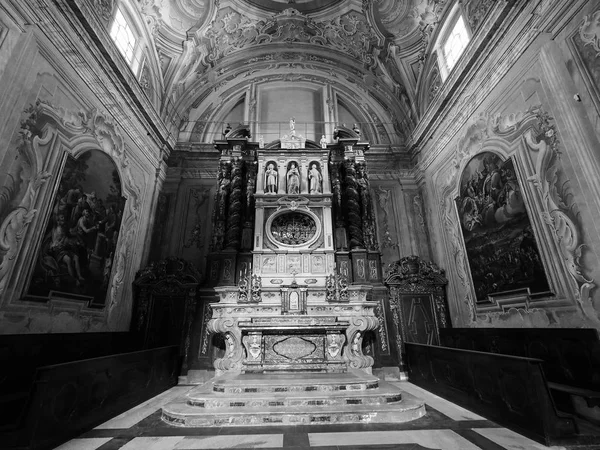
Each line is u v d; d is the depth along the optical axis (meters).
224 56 12.45
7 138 4.75
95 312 6.99
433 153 10.02
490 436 4.11
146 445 3.93
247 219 9.49
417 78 11.14
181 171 11.12
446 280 9.23
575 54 5.12
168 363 7.68
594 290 4.71
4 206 4.70
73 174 6.26
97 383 4.71
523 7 6.11
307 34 12.62
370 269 9.17
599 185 4.68
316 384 5.62
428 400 6.14
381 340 8.70
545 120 5.66
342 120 12.58
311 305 7.97
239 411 4.80
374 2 10.80
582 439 3.78
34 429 3.50
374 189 11.37
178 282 8.93
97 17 6.59
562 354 5.03
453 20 9.27
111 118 7.63
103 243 7.29
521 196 6.20
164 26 10.15
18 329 4.89
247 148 10.77
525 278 6.08
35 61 5.30
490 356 4.82
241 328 7.24
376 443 3.93
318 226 9.24
